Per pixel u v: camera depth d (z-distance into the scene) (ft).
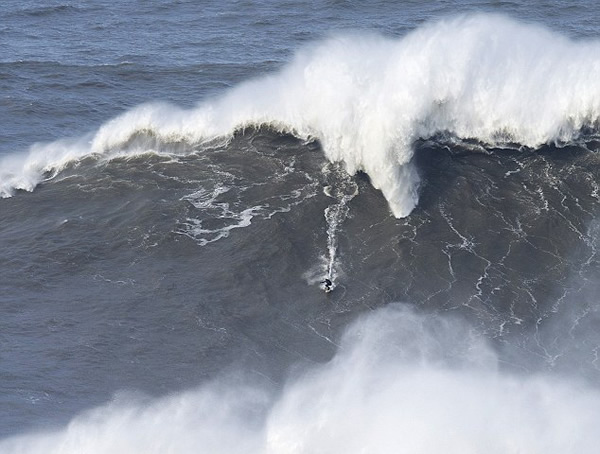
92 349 196.65
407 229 222.07
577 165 240.32
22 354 196.34
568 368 189.06
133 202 238.89
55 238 228.84
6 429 180.45
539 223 223.10
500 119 247.70
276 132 256.32
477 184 233.76
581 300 203.92
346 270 212.43
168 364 192.85
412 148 240.32
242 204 233.96
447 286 207.62
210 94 328.49
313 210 229.25
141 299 208.44
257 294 207.62
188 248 221.46
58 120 312.71
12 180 254.27
